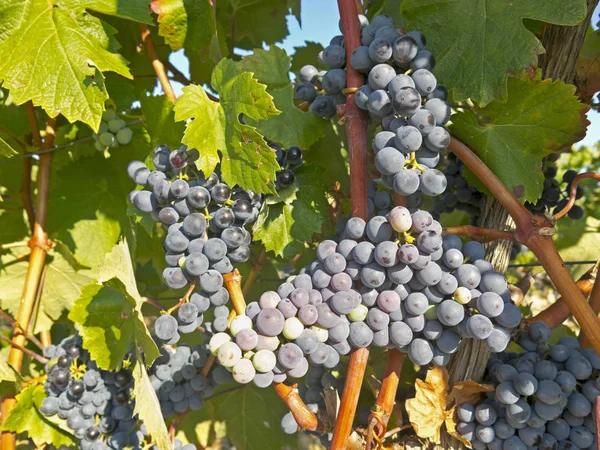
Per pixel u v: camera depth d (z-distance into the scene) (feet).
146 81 1.67
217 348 0.87
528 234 0.87
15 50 1.03
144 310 1.79
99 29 1.09
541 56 1.01
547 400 0.86
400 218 0.80
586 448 0.89
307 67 1.13
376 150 0.85
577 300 0.84
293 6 1.58
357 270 0.85
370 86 0.88
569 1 0.87
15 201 1.74
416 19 0.98
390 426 1.16
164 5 1.23
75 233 1.57
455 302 0.83
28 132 1.65
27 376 1.69
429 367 1.03
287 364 0.83
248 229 1.15
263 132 1.09
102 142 1.43
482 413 0.93
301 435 1.64
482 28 0.93
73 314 1.18
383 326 0.85
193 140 0.93
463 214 1.90
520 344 0.95
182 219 0.96
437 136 0.82
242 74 0.96
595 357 0.91
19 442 1.70
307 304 0.84
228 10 1.66
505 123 0.95
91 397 1.25
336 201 1.35
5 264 1.70
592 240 1.82
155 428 1.03
